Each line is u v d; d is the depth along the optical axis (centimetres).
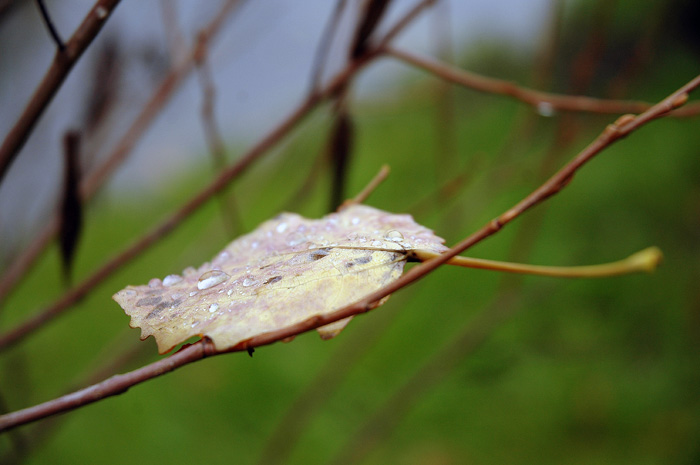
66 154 37
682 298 96
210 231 56
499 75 139
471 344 65
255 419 96
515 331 85
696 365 90
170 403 98
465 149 136
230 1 43
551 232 117
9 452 48
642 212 116
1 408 38
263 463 64
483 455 90
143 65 45
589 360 86
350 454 66
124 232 134
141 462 88
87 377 48
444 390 98
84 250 131
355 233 31
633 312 96
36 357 95
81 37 32
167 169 127
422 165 124
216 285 30
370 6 39
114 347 51
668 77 129
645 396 91
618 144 131
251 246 32
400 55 40
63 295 39
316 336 110
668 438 86
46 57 44
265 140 41
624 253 109
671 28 128
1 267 45
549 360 84
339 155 42
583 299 98
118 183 129
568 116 52
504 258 112
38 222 46
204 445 91
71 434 91
